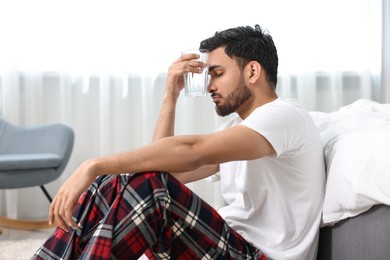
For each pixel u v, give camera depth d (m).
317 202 1.45
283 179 1.42
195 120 3.99
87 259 1.13
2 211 3.69
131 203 1.17
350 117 2.06
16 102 3.64
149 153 1.21
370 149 1.37
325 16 4.11
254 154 1.28
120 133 3.86
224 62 1.47
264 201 1.43
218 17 3.95
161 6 3.87
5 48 3.61
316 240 1.45
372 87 4.25
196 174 1.73
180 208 1.21
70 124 3.79
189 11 3.91
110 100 3.84
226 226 1.29
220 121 3.98
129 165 1.20
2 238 3.11
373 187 1.30
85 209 1.25
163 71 3.90
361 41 4.17
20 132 3.42
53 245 1.27
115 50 3.82
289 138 1.34
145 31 3.85
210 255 1.25
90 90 3.84
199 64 1.49
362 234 1.34
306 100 4.07
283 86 4.05
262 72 1.47
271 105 1.38
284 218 1.41
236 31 1.49
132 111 3.92
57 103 3.80
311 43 4.08
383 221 1.29
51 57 3.74
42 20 3.70
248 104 1.49
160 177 1.20
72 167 3.83
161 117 1.68
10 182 2.98
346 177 1.36
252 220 1.46
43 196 3.79
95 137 3.87
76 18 3.75
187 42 3.91
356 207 1.34
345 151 1.43
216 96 1.50
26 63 3.68
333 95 4.13
